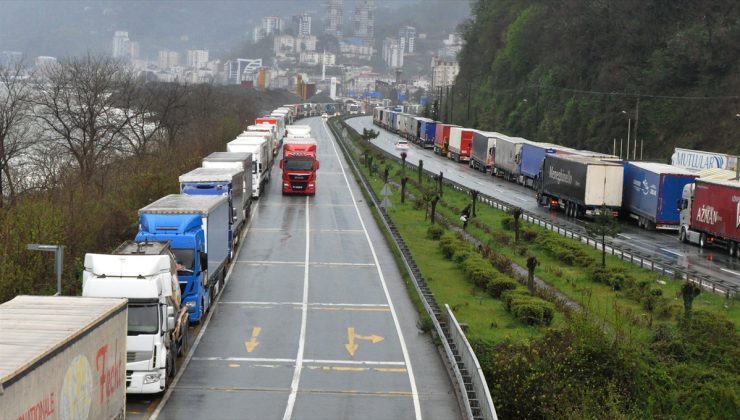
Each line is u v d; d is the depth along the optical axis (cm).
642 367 3512
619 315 4006
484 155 13312
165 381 3272
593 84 16150
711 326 4028
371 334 4272
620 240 7369
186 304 4166
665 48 14625
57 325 2252
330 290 5228
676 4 15212
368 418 3089
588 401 3209
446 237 6788
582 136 15038
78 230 5531
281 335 4203
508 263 5862
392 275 5716
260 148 9562
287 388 3412
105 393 2448
